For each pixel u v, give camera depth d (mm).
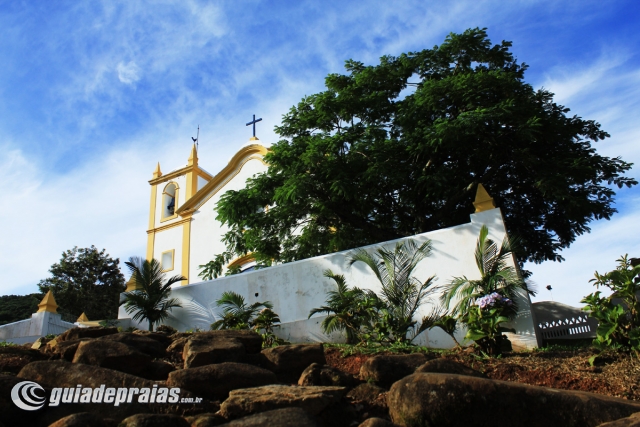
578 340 10828
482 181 15156
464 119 12438
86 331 7230
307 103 16844
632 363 6312
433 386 4391
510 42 15484
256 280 12570
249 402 4375
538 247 17391
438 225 16219
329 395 4703
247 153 23391
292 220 15648
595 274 7266
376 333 9086
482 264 9781
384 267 10844
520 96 14016
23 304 34594
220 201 15875
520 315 9305
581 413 4148
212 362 5785
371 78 16078
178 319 13133
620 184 14930
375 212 16422
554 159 13836
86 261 33500
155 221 25344
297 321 10617
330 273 11008
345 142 14820
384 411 4930
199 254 22969
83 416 3836
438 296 10305
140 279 13477
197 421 4156
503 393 4266
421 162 14781
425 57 15922
